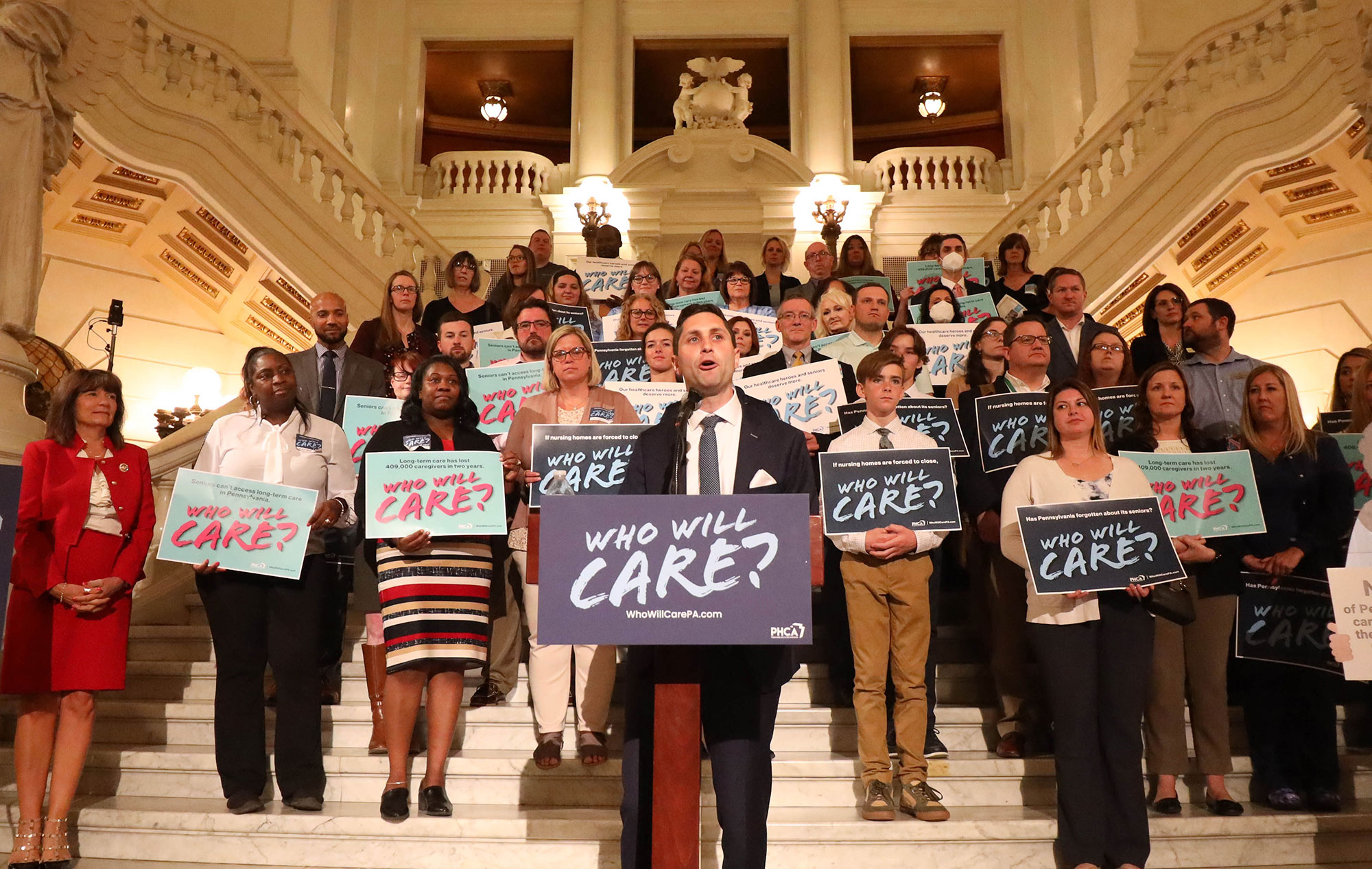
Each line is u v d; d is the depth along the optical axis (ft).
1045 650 12.60
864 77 57.21
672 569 8.41
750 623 8.34
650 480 10.28
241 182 31.76
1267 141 28.35
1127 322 35.86
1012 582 14.93
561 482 12.83
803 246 44.45
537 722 13.80
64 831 12.54
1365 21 23.48
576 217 45.37
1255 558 13.82
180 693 16.14
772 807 13.73
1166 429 15.01
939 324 20.81
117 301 28.89
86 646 12.87
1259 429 14.70
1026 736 14.57
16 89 19.67
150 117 29.76
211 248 34.73
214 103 31.60
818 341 19.85
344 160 35.09
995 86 58.13
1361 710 15.79
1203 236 32.22
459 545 13.17
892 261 44.37
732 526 8.49
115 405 13.89
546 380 15.23
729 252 44.91
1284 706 13.92
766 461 10.23
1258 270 33.68
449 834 12.58
